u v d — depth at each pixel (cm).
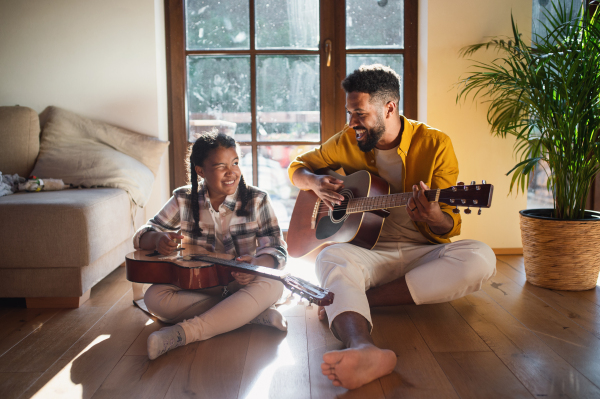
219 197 192
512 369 146
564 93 214
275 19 305
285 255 186
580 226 216
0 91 288
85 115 290
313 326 183
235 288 188
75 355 160
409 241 201
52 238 198
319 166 226
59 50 287
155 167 284
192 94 310
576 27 225
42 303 206
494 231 293
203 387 138
